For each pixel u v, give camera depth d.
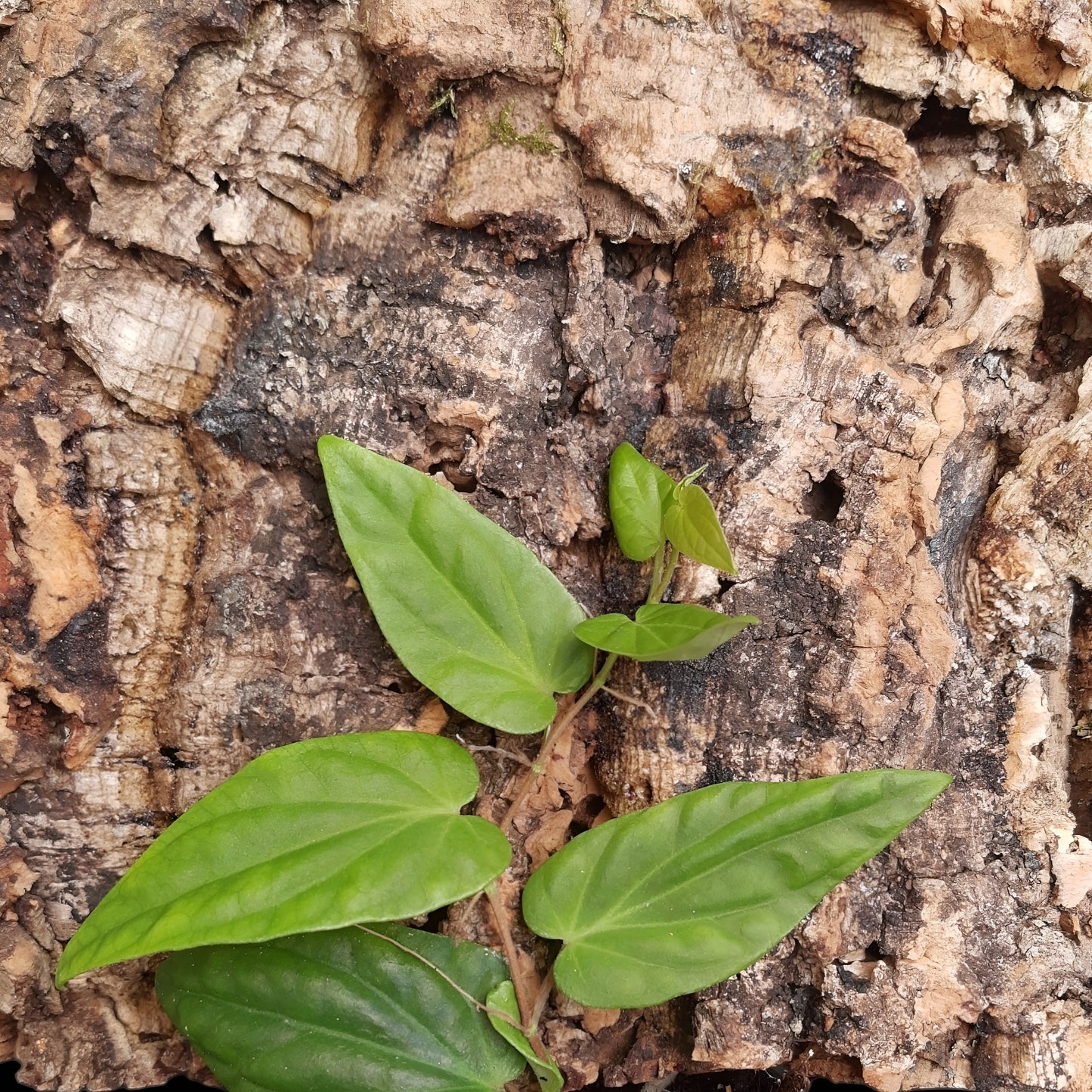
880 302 0.19
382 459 0.18
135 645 0.19
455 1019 0.18
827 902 0.19
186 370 0.19
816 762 0.19
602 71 0.19
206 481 0.19
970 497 0.20
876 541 0.19
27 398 0.18
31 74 0.18
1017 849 0.20
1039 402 0.20
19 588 0.18
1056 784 0.20
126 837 0.19
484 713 0.18
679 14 0.19
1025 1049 0.20
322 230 0.19
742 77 0.19
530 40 0.18
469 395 0.19
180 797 0.19
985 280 0.20
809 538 0.19
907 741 0.19
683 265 0.20
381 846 0.16
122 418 0.19
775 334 0.19
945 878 0.19
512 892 0.19
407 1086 0.17
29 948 0.18
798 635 0.19
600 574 0.20
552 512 0.19
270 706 0.19
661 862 0.17
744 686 0.19
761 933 0.17
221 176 0.18
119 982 0.19
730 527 0.19
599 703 0.20
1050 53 0.19
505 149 0.19
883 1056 0.19
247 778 0.17
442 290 0.19
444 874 0.16
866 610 0.19
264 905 0.16
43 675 0.18
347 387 0.19
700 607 0.17
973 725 0.20
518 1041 0.17
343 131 0.19
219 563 0.19
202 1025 0.17
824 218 0.19
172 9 0.18
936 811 0.19
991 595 0.20
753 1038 0.19
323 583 0.19
